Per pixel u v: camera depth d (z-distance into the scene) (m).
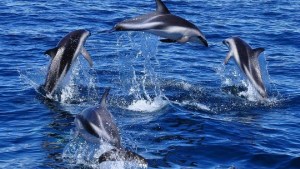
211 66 19.17
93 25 24.11
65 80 15.41
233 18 26.84
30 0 28.50
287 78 18.06
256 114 14.61
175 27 13.50
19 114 13.82
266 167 11.13
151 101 15.16
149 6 28.52
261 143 12.31
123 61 19.12
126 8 27.78
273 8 29.56
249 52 16.25
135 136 12.48
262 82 15.99
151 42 19.88
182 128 13.09
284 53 21.22
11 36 21.64
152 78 17.44
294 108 15.24
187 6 29.19
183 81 17.28
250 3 30.80
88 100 15.14
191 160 11.30
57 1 28.67
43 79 16.73
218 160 11.36
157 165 10.97
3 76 16.88
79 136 11.62
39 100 14.90
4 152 11.47
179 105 14.96
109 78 17.20
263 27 25.20
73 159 11.08
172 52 20.64
